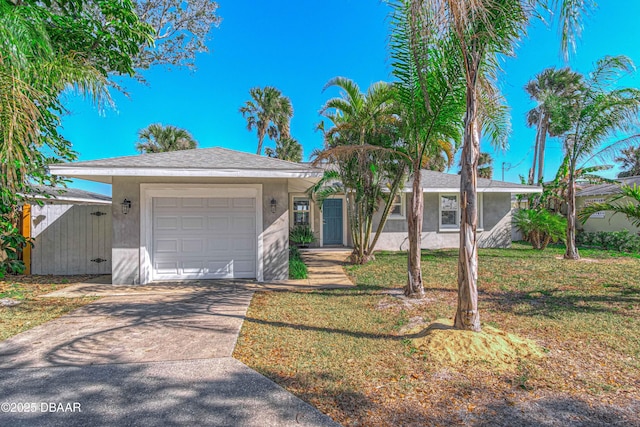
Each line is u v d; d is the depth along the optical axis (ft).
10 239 24.81
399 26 16.79
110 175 24.35
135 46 24.91
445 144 24.13
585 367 11.37
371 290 23.84
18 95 13.07
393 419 8.69
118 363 12.11
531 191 47.93
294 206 52.11
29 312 18.74
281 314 18.26
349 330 15.58
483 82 15.30
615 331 14.61
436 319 16.63
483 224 49.08
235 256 28.60
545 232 43.86
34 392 10.11
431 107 18.17
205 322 16.89
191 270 28.02
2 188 19.17
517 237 59.41
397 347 13.35
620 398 9.47
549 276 26.68
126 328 15.98
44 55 17.39
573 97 33.78
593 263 32.63
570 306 18.58
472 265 13.58
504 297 20.89
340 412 9.04
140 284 26.40
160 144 76.07
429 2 10.59
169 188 27.27
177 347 13.61
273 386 10.42
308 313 18.40
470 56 13.38
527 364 11.60
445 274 28.84
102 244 31.09
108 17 23.35
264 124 90.27
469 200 13.52
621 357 12.11
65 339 14.51
